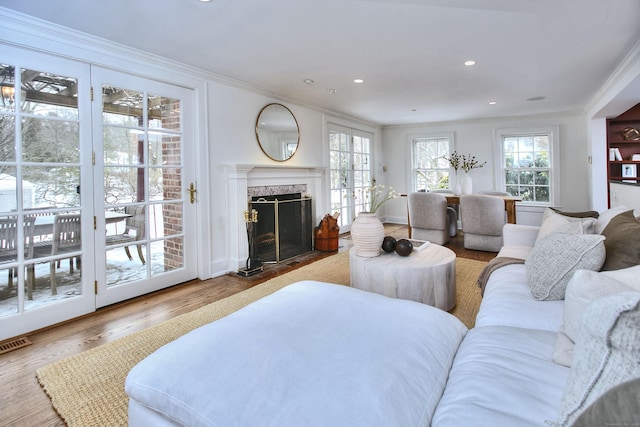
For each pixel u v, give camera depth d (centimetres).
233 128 379
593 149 509
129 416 114
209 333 125
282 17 229
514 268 215
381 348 115
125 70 282
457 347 130
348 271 370
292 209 445
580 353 66
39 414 152
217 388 97
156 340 219
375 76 361
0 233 225
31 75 234
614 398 46
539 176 600
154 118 308
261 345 115
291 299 159
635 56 293
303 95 443
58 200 250
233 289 319
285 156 453
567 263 155
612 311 58
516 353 112
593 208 514
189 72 330
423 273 248
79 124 259
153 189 310
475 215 458
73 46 251
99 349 208
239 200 372
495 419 81
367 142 675
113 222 282
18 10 218
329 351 113
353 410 87
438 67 333
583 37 264
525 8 218
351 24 240
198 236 347
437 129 673
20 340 223
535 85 400
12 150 228
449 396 96
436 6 215
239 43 273
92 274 268
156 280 313
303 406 88
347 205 611
